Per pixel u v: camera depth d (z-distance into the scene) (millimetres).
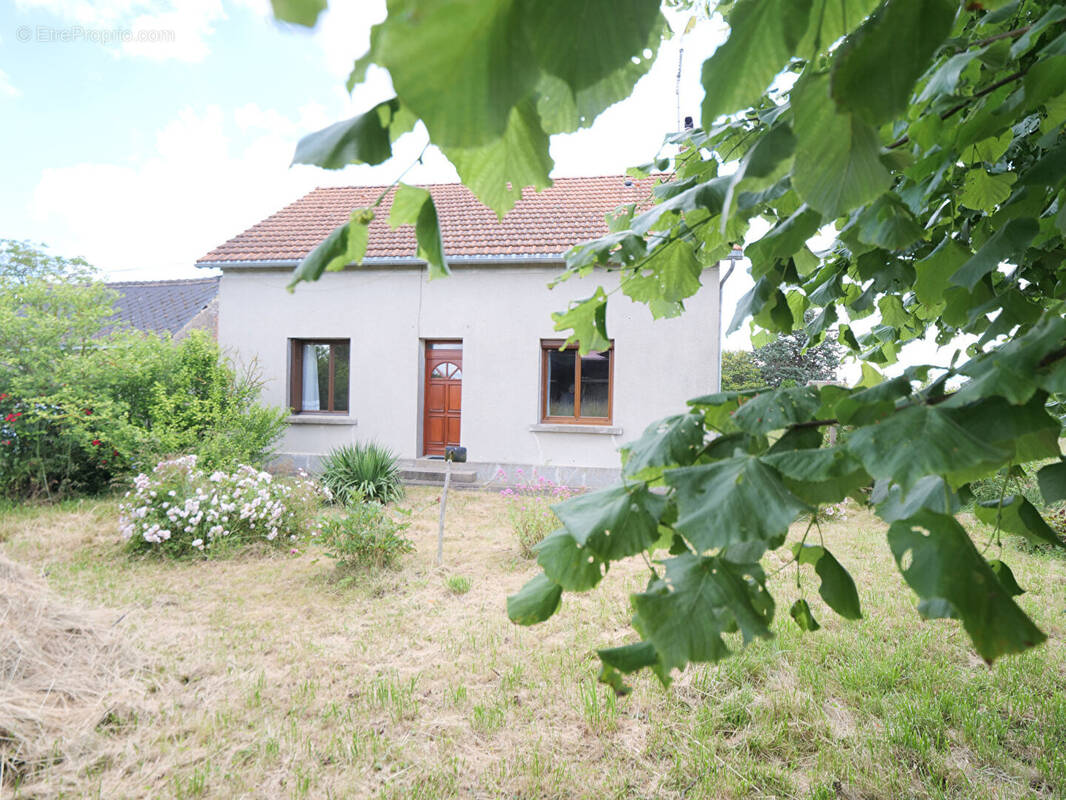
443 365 9758
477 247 9203
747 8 470
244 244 10164
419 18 240
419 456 9508
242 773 2445
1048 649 3512
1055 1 1018
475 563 5363
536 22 270
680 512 639
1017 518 836
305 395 9914
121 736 2676
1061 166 937
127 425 7750
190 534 5609
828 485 708
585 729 2764
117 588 4578
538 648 3582
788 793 2332
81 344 8594
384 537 5125
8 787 2318
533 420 9000
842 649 3490
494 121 264
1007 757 2510
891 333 2250
